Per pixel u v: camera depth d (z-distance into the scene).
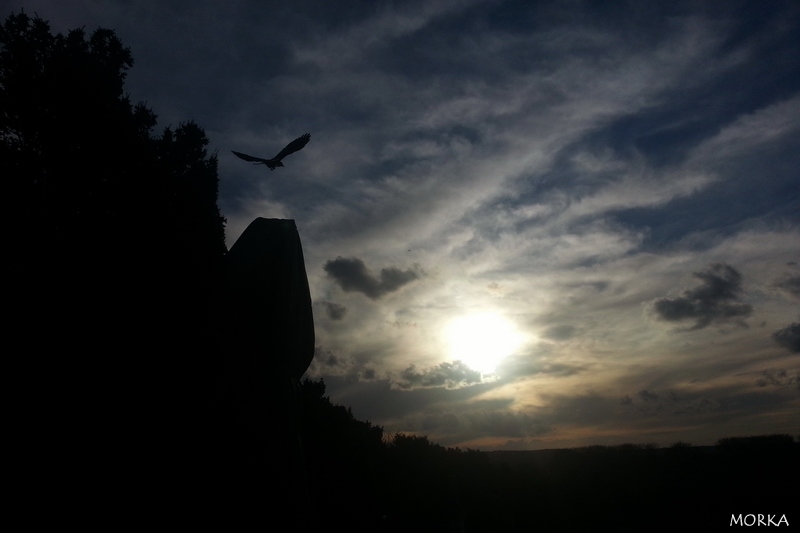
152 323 5.49
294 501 4.84
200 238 7.15
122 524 4.55
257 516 4.68
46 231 8.15
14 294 6.32
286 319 5.38
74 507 4.59
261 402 5.10
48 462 4.79
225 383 5.10
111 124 9.45
